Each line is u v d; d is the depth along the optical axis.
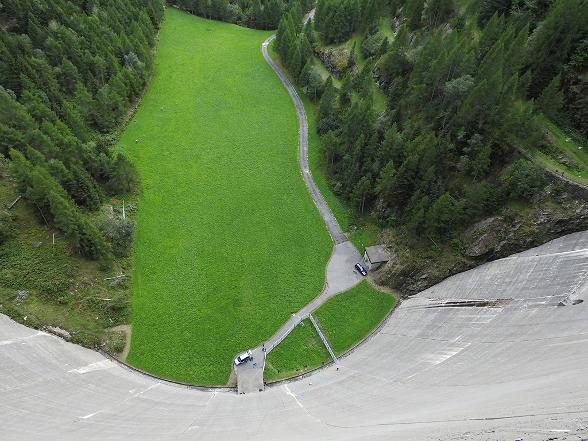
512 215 69.44
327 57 121.88
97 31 110.38
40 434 40.84
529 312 58.84
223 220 86.81
